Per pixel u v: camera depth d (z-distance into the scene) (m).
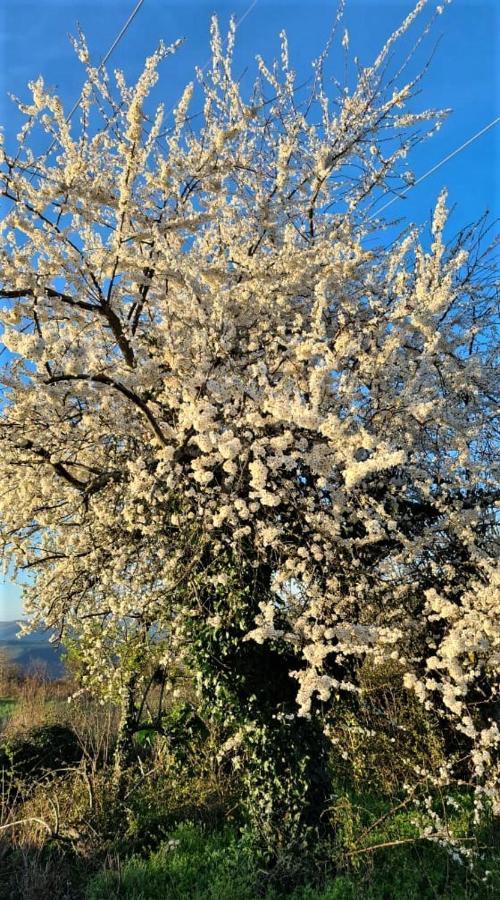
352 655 5.30
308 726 5.04
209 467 4.52
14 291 3.84
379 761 6.00
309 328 5.13
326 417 3.95
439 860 4.48
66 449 4.90
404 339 4.67
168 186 4.34
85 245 4.71
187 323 4.66
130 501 4.83
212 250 5.50
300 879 4.37
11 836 5.41
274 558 4.80
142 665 7.18
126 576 5.47
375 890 4.16
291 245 4.86
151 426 4.39
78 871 4.91
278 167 4.85
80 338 4.58
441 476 4.75
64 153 4.32
